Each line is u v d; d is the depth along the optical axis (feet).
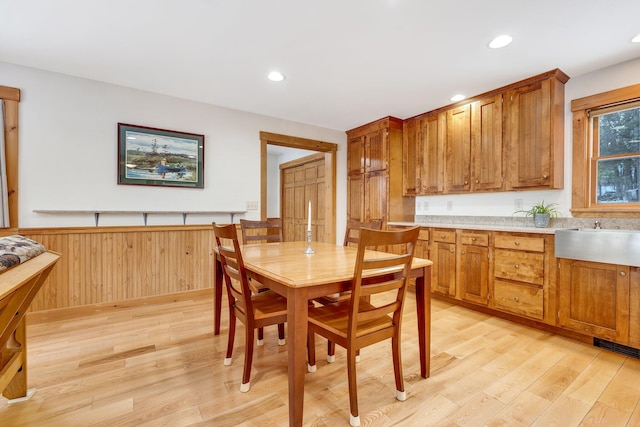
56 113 8.78
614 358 6.68
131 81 9.42
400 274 5.52
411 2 5.79
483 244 9.34
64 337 7.54
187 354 6.73
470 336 7.81
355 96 10.57
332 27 6.61
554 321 7.82
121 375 5.87
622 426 4.58
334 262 5.76
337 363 6.43
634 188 8.07
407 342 7.47
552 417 4.78
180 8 5.98
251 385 5.58
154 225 10.22
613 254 6.74
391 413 4.86
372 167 13.62
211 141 11.37
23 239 4.42
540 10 5.97
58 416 4.70
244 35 6.93
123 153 9.73
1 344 3.90
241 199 12.01
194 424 4.57
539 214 9.08
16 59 8.02
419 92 10.19
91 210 9.21
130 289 9.82
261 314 5.57
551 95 8.60
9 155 8.15
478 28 6.59
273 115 12.66
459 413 4.87
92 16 6.22
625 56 7.74
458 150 11.01
